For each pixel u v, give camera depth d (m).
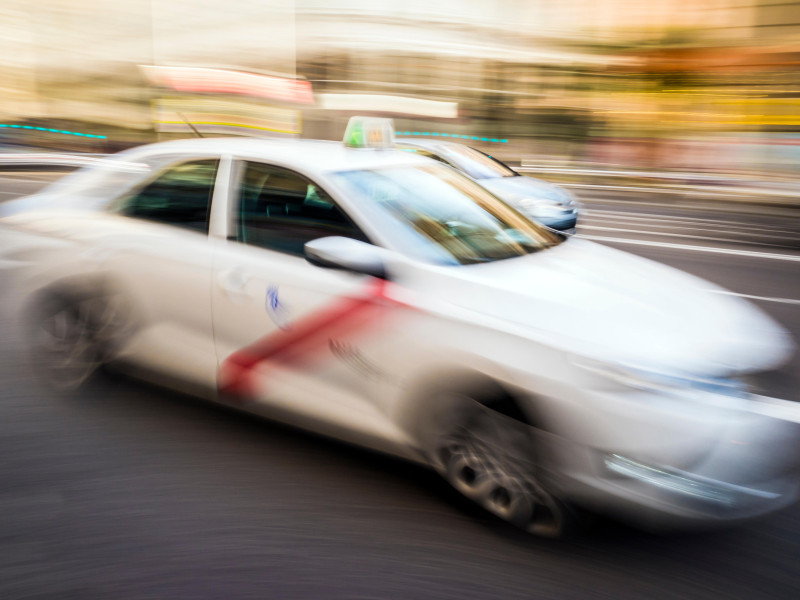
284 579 2.51
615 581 2.51
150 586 2.47
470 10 23.25
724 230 10.91
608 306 2.79
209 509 2.93
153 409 3.86
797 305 6.33
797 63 18.08
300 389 3.24
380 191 3.35
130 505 2.96
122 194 3.92
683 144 19.80
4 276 6.26
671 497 2.39
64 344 4.09
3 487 3.09
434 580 2.51
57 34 26.11
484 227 3.47
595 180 19.97
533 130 22.59
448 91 23.67
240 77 21.80
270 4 24.75
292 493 3.06
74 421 3.72
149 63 25.58
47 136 25.33
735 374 2.54
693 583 2.51
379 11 23.91
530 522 2.73
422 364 2.81
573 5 21.88
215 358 3.47
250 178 3.48
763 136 18.28
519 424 2.65
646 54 20.56
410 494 3.04
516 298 2.78
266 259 3.28
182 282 3.50
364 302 2.96
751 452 2.47
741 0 19.31
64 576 2.52
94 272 3.82
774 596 2.46
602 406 2.43
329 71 24.67
